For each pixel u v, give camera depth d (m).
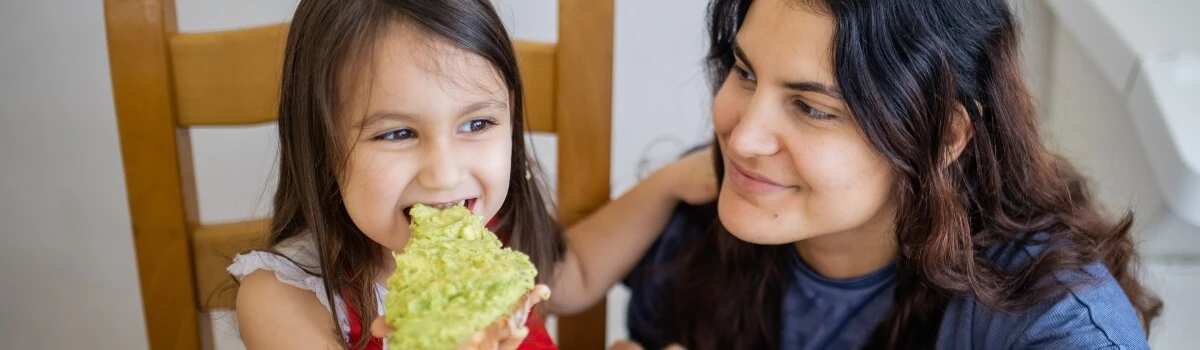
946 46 0.70
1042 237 0.82
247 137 1.08
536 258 0.87
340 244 0.75
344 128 0.69
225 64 0.83
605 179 0.95
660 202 0.94
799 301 0.92
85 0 0.97
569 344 1.03
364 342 0.75
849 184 0.73
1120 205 0.94
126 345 1.17
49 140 1.03
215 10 1.00
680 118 1.21
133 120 0.83
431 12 0.67
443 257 0.60
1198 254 0.94
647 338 1.02
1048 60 1.11
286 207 0.77
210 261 0.89
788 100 0.71
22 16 0.96
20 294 1.10
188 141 0.87
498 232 0.86
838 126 0.71
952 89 0.72
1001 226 0.82
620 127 1.21
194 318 0.90
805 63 0.68
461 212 0.66
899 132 0.71
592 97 0.91
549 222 0.89
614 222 0.94
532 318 0.87
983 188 0.81
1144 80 0.86
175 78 0.83
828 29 0.67
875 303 0.88
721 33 0.83
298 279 0.75
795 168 0.73
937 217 0.76
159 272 0.88
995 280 0.79
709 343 0.96
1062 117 1.08
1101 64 0.94
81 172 1.05
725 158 0.81
